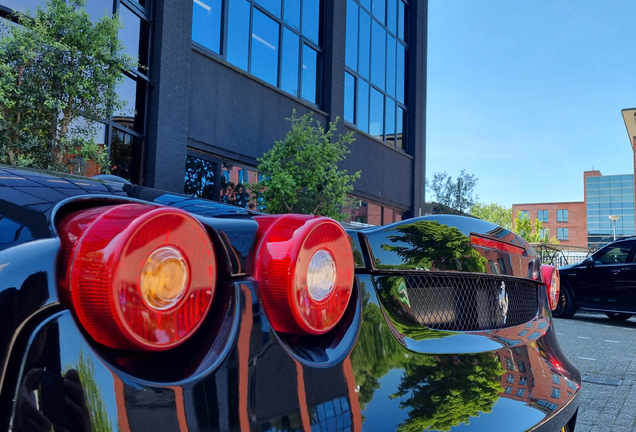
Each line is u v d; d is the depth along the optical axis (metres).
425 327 1.12
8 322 0.54
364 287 1.01
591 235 85.94
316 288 0.81
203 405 0.64
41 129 4.77
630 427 2.94
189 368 0.66
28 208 0.67
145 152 7.46
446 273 1.23
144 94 7.47
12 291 0.55
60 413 0.54
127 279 0.59
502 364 1.20
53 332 0.56
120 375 0.59
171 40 7.64
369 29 14.01
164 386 0.62
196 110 8.30
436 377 1.01
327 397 0.80
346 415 0.82
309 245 0.80
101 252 0.59
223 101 8.84
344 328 0.92
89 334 0.59
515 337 1.38
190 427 0.62
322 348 0.85
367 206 13.88
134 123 7.34
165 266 0.63
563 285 9.00
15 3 5.55
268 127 9.91
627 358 4.98
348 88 12.95
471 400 1.04
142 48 7.45
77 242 0.60
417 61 16.02
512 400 1.14
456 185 18.84
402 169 15.41
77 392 0.55
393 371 0.95
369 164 13.62
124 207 0.64
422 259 1.17
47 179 0.89
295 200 8.00
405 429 0.88
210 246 0.70
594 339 6.24
